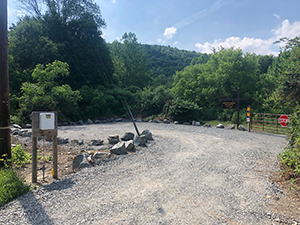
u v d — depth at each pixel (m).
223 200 4.02
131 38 44.72
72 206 3.68
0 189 3.92
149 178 5.19
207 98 26.39
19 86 20.27
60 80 25.42
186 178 5.22
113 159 6.70
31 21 24.27
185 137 11.48
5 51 5.45
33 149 4.75
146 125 17.62
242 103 25.11
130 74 44.62
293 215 3.45
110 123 19.81
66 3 31.27
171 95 25.02
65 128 15.36
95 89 26.33
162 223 3.20
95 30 31.27
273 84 24.92
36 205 3.67
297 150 5.58
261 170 5.90
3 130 5.43
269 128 15.00
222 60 27.23
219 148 8.84
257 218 3.37
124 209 3.62
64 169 5.76
